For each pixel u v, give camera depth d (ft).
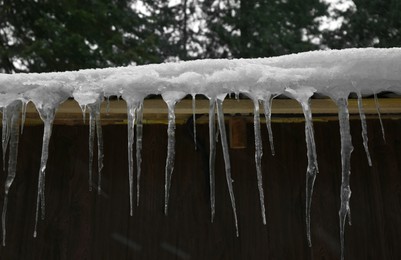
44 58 21.97
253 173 8.95
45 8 23.94
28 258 8.39
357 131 9.21
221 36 33.86
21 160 8.98
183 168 8.99
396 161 9.01
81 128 9.25
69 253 8.45
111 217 8.70
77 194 8.83
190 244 8.52
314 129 9.20
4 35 24.22
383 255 8.44
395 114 8.87
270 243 8.51
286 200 8.79
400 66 5.75
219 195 8.83
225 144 6.48
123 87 6.03
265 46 31.42
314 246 8.50
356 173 8.96
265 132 9.21
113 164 9.05
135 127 9.22
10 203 8.72
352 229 8.61
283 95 6.66
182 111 7.35
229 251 8.46
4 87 5.99
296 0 34.30
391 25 32.09
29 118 8.61
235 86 5.98
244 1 34.81
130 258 8.44
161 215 8.71
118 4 31.22
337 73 5.84
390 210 8.72
